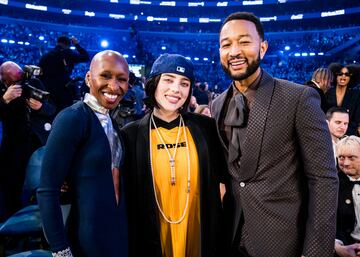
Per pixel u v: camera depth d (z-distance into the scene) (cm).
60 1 2984
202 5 3172
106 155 147
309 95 156
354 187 228
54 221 133
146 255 176
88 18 3102
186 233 179
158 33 3153
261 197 162
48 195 133
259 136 160
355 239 224
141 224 176
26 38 2628
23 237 243
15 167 324
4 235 234
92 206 142
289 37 2969
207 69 2820
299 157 162
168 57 179
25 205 277
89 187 143
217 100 189
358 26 2605
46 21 2980
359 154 223
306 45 2788
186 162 181
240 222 170
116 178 156
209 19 3184
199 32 3238
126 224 157
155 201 175
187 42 3111
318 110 154
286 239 159
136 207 177
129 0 3142
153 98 186
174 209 179
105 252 143
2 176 324
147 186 175
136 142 180
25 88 315
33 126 325
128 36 3067
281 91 161
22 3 2827
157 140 184
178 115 190
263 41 167
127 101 364
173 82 177
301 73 2627
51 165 135
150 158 177
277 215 160
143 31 3141
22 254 212
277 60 2847
